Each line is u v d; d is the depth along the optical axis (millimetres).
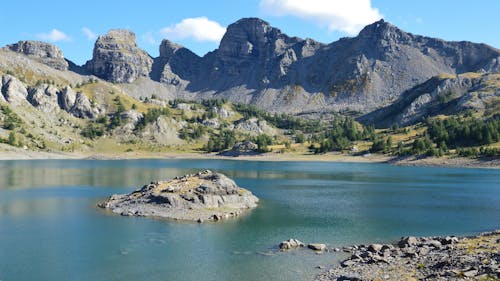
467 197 126062
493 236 67438
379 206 109000
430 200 119875
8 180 163500
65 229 78312
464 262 50000
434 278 45750
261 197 124000
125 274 54688
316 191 139625
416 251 59938
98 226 80750
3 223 83375
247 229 80312
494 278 43125
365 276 50375
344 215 96125
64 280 52656
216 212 94188
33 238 71938
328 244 70125
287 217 92875
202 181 107250
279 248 67000
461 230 81188
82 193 128000
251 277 53281
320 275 53281
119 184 154250
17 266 57625
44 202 109438
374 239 73938
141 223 83438
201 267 57344
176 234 75250
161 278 53281
